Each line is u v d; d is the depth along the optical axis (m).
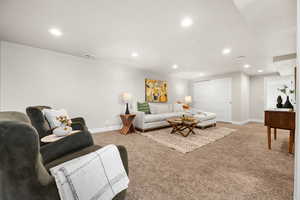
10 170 0.54
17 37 2.31
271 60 3.62
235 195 1.20
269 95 5.36
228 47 2.74
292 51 2.93
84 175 0.69
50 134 1.75
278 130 3.84
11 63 2.52
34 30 2.07
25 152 0.55
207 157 2.02
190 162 1.85
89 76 3.54
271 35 2.11
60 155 1.06
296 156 0.67
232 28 2.01
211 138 3.00
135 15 1.71
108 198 0.77
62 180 0.62
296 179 0.67
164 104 5.16
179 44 2.61
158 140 2.88
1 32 2.13
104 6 1.54
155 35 2.24
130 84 4.41
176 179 1.45
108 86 3.89
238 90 5.01
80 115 3.39
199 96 6.31
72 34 2.21
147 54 3.20
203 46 2.70
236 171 1.60
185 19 1.80
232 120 5.16
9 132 0.53
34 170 0.58
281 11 1.34
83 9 1.59
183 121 3.37
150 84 4.96
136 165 1.77
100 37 2.31
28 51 2.69
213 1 1.46
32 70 2.74
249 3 1.23
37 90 2.80
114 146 0.98
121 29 2.05
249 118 5.75
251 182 1.39
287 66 3.54
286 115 2.05
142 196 1.19
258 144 2.60
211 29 2.05
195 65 4.21
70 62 3.23
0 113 0.87
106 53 3.13
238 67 4.43
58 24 1.91
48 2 1.46
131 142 2.77
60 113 2.08
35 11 1.61
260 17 1.46
